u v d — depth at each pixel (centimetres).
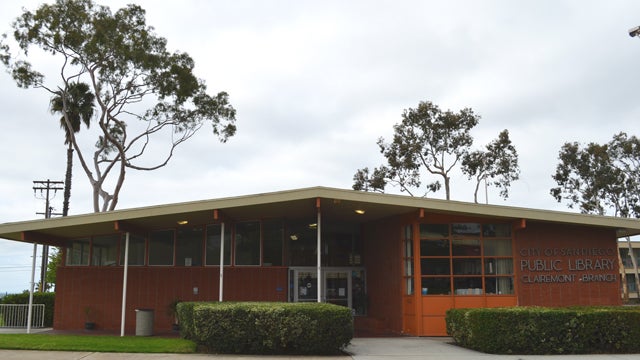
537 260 1692
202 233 1964
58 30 2680
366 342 1510
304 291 1950
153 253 1973
